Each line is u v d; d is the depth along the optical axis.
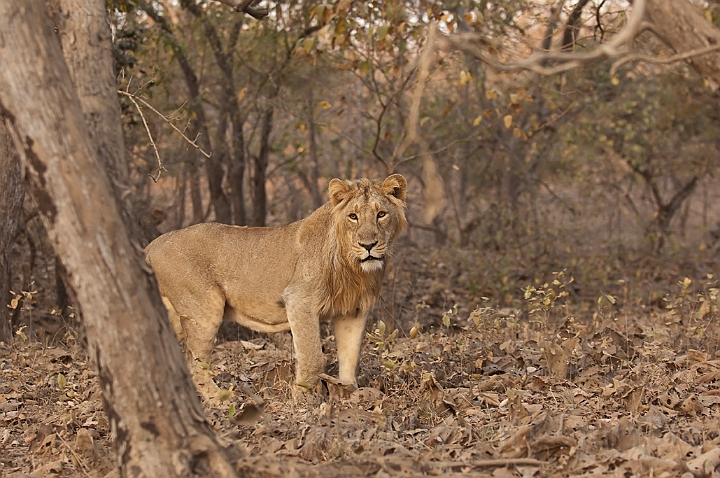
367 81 16.16
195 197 24.28
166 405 5.14
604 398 8.41
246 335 15.74
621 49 5.59
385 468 5.92
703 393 8.60
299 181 31.30
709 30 5.63
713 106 26.14
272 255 9.46
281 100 18.48
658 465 5.97
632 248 26.38
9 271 12.53
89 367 10.29
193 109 19.23
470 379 9.24
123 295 5.06
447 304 18.41
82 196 5.00
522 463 6.22
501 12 14.09
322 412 7.92
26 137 5.00
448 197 30.02
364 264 8.82
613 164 28.55
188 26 19.47
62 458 7.06
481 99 23.28
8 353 11.48
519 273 20.72
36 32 4.99
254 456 6.13
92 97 5.64
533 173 27.14
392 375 9.15
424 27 13.27
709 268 24.08
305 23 17.05
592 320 13.73
